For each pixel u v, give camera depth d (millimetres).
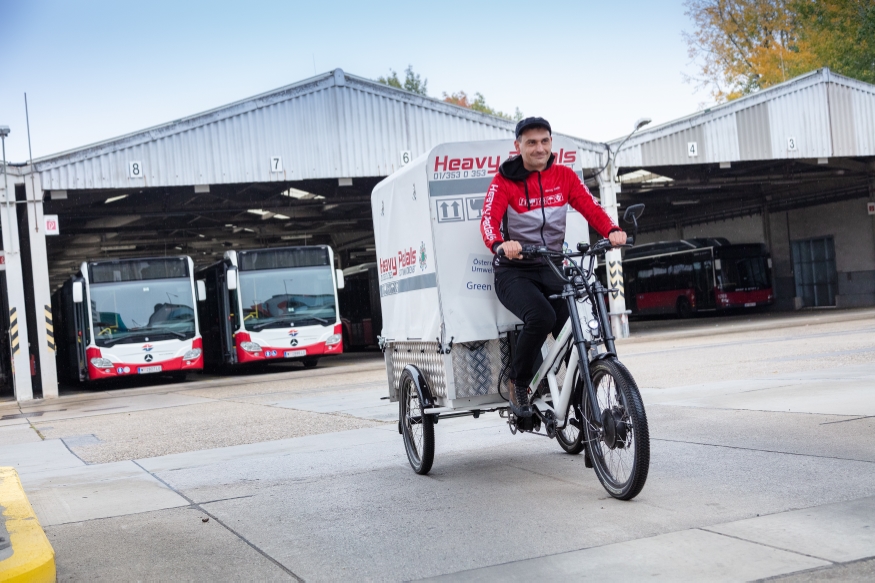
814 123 28062
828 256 36906
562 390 5133
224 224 32062
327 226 36000
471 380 5773
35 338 26391
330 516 4965
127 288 22750
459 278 5762
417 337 6246
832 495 4391
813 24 42438
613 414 4594
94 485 6691
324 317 24312
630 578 3396
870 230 34688
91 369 22234
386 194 6922
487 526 4398
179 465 7465
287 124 23688
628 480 4527
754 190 37969
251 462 7301
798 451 5621
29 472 7773
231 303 24312
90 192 24250
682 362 14953
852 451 5473
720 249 36812
